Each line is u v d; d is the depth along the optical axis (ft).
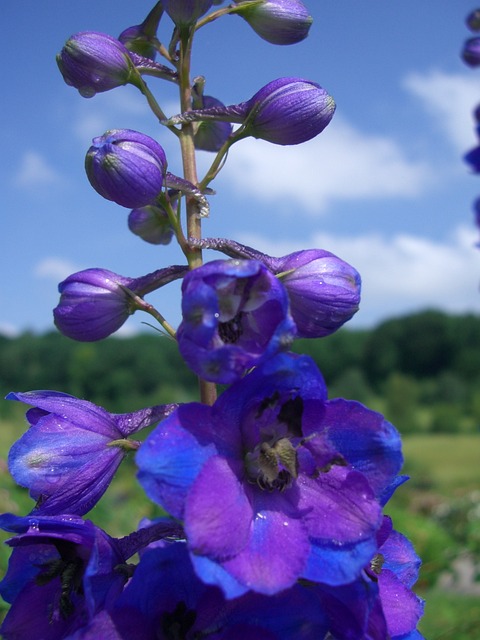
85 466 0.51
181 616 0.46
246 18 0.65
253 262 0.44
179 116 0.58
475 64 1.32
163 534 0.50
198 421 0.45
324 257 0.55
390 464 0.46
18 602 0.49
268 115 0.57
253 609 0.46
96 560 0.44
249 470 0.46
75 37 0.59
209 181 0.58
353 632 0.46
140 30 0.63
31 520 0.46
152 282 0.56
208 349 0.44
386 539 0.50
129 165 0.53
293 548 0.44
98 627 0.45
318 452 0.46
